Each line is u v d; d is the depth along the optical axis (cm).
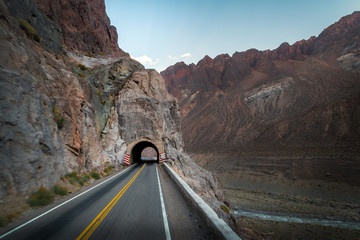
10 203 765
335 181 7169
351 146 9706
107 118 2975
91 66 3250
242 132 16862
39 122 1156
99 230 556
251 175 9325
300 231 3481
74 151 1602
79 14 3706
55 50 2044
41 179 1025
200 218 671
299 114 15538
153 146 4066
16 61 1151
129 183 1428
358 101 12988
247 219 4078
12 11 1443
